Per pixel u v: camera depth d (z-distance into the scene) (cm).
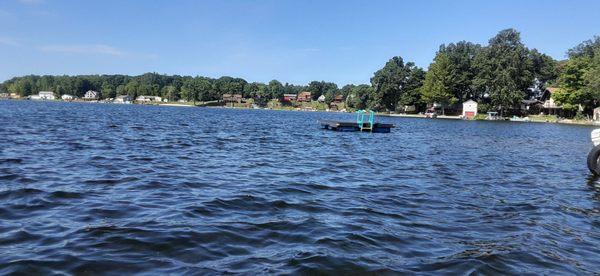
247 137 3080
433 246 717
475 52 11712
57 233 705
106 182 1148
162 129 3575
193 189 1102
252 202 979
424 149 2633
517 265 644
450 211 981
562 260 679
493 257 670
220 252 644
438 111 11938
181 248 652
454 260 649
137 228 741
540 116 10144
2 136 2319
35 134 2544
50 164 1421
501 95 9838
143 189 1078
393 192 1179
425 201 1078
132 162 1548
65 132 2794
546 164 2036
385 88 12412
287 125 5156
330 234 755
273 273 567
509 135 4541
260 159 1805
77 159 1564
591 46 10162
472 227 852
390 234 773
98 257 602
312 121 6694
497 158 2250
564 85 9381
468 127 6247
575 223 920
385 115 11838
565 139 4084
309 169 1565
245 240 705
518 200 1141
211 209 898
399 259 646
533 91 11738
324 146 2578
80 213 832
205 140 2667
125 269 565
